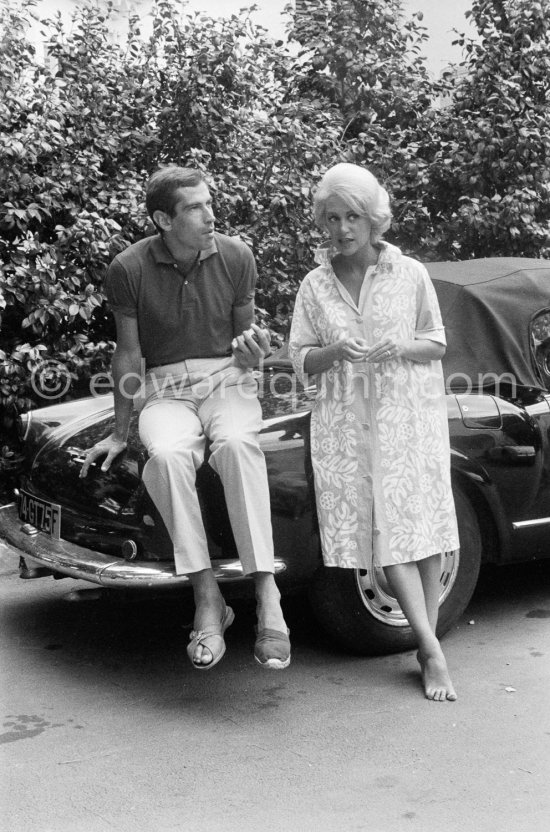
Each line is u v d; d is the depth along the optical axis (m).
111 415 3.96
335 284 3.42
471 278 4.11
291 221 6.33
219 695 3.38
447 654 3.69
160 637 4.00
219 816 2.56
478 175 6.96
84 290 5.77
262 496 3.18
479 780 2.72
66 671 3.63
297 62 7.26
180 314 3.40
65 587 4.73
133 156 6.18
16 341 5.73
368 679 3.48
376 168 6.89
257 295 6.42
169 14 6.30
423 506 3.34
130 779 2.78
